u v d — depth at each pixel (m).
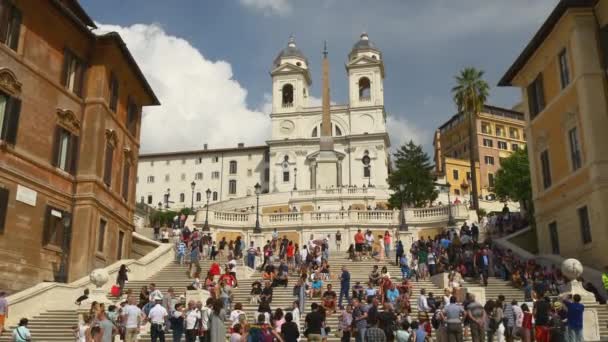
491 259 27.45
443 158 106.06
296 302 18.72
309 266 27.67
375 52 101.88
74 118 26.14
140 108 33.97
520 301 22.66
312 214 44.22
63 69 25.59
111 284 25.30
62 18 25.05
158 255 30.55
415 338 14.40
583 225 27.23
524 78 33.97
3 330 17.44
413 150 67.44
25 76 22.83
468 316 15.31
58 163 25.02
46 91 24.20
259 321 13.39
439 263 27.27
